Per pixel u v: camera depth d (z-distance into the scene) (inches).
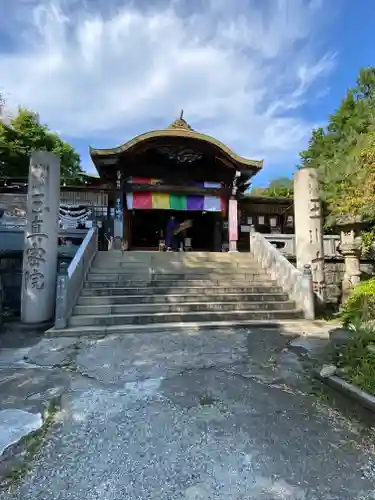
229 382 179.3
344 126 592.4
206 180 660.7
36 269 323.3
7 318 349.7
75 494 96.3
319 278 387.9
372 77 602.9
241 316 329.7
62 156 858.1
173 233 660.1
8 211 471.8
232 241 622.2
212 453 115.7
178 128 593.6
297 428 132.5
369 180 274.7
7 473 105.0
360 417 140.9
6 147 718.5
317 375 185.2
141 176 625.6
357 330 205.9
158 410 147.1
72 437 125.3
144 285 377.4
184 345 249.3
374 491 97.7
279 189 991.6
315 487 99.2
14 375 190.5
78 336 277.7
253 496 95.3
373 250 380.5
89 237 416.8
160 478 103.1
